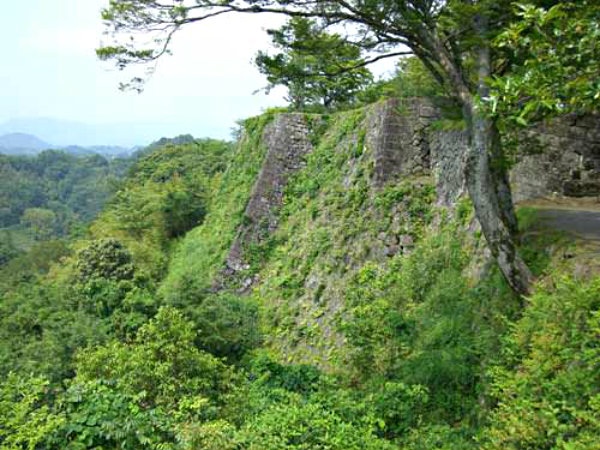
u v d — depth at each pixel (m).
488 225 6.71
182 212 27.72
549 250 6.95
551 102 3.98
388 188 13.16
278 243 17.27
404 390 7.46
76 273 17.80
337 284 13.03
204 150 40.50
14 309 16.47
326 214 15.14
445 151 12.62
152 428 5.25
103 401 5.53
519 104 5.38
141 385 6.54
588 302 4.44
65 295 16.38
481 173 6.77
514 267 6.61
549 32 4.30
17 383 5.59
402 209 12.59
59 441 5.00
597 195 10.23
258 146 20.61
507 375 4.98
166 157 41.06
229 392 7.18
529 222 8.07
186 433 5.04
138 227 27.70
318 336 12.30
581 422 3.78
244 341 12.91
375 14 7.84
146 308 13.58
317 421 6.13
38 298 16.58
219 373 7.40
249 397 7.73
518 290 6.62
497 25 7.35
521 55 6.53
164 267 23.88
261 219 18.03
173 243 26.81
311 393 9.03
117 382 6.42
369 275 12.12
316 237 14.86
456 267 9.69
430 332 8.18
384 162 13.58
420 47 8.45
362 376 9.33
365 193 13.80
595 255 6.14
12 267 32.72
